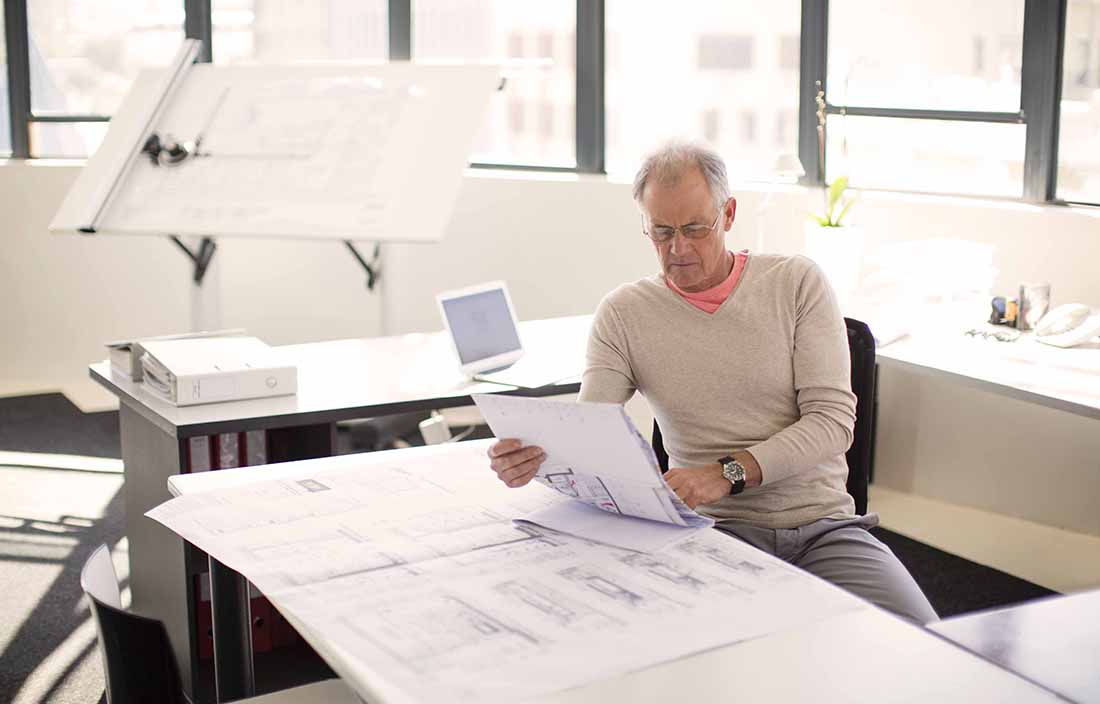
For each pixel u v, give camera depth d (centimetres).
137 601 304
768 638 140
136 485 295
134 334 568
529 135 524
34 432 509
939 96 406
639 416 357
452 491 196
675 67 483
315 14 543
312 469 211
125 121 324
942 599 335
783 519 218
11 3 562
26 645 316
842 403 220
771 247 441
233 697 212
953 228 394
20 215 561
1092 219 362
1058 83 378
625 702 125
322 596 154
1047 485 382
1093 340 331
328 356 323
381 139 300
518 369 305
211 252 363
